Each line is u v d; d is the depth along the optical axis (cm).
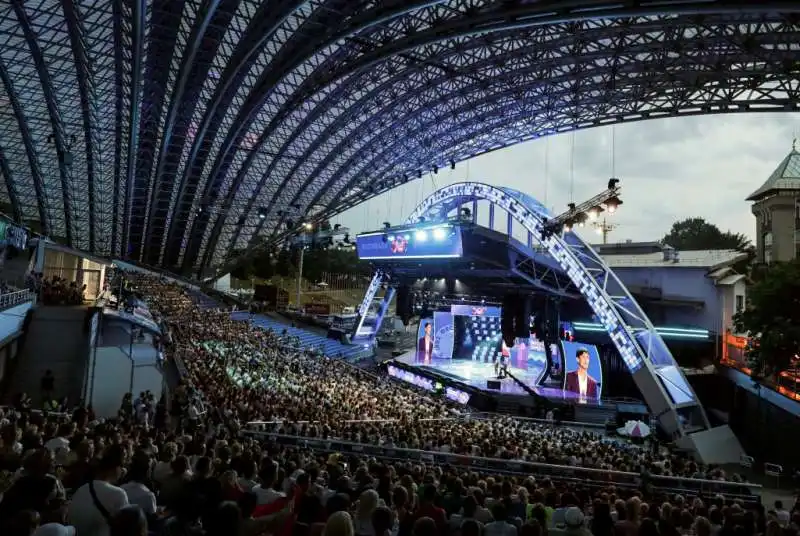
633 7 2042
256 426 2028
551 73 4478
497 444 2058
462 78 4975
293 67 3956
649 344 3719
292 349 4906
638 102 4600
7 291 2705
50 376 2242
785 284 2420
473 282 4988
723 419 3681
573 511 740
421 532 506
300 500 695
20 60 4734
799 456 2675
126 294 4184
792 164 4575
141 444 1005
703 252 4766
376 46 3912
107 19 3794
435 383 4953
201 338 4028
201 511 520
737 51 3281
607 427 3625
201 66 4700
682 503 1238
